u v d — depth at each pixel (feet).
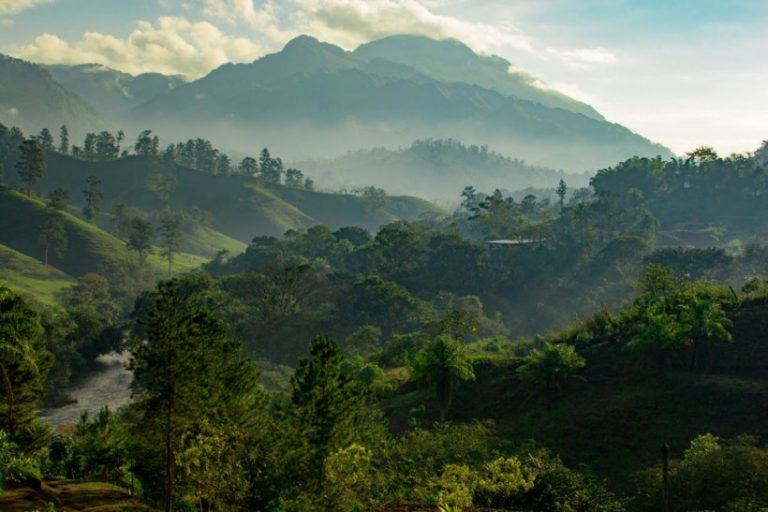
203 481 104.53
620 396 196.65
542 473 105.70
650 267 286.25
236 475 109.29
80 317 395.14
